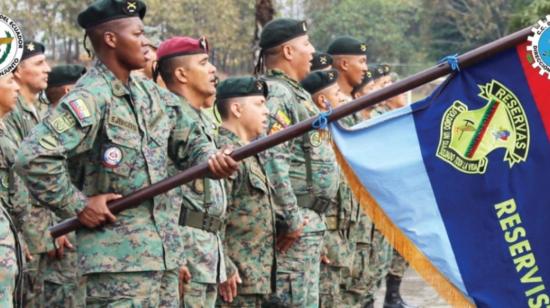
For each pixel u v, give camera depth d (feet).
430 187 29.09
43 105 39.78
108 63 27.40
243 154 27.37
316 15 124.77
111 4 27.35
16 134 34.37
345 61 45.57
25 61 35.04
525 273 28.68
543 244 28.55
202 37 32.50
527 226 28.55
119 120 27.04
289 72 37.47
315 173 36.47
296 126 27.58
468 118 28.66
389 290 48.75
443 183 29.01
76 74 39.75
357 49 45.50
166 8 95.09
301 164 36.50
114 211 26.86
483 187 28.71
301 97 37.01
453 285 29.09
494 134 28.55
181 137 28.63
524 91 28.14
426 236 29.12
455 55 28.04
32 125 35.12
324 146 36.68
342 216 39.83
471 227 28.91
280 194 34.09
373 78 52.39
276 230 34.71
